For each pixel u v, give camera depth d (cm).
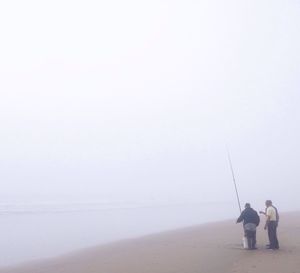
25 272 1360
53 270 1352
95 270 1269
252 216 1459
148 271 1188
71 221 3416
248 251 1408
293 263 1136
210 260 1289
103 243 2102
